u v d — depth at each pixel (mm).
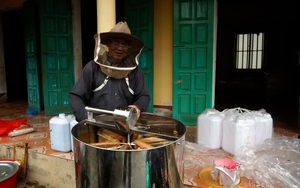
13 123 3408
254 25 8195
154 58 4180
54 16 4273
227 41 8680
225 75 8883
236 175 1784
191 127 3619
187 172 2023
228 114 2469
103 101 1688
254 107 5133
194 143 2619
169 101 4188
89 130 1408
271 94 5660
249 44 8570
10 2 5070
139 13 3889
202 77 3631
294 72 5418
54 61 4352
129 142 1306
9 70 7273
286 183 1751
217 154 2367
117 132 1396
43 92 4469
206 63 3590
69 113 4562
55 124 2525
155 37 4125
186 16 3547
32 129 3318
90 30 6891
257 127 2324
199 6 3490
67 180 2430
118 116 1247
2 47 5680
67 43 4461
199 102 3686
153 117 1495
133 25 3994
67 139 2537
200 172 1998
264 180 1804
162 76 4172
